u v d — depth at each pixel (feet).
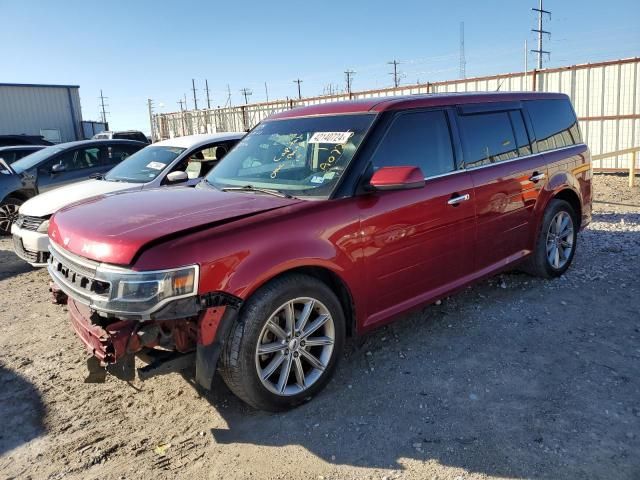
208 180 14.42
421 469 8.97
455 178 13.64
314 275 11.37
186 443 10.03
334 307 11.20
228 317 9.71
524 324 14.40
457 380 11.71
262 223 10.19
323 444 9.77
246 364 9.93
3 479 9.24
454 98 14.51
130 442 10.14
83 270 9.98
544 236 16.93
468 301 16.17
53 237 11.53
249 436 10.13
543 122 17.39
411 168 11.13
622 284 17.08
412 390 11.39
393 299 12.48
